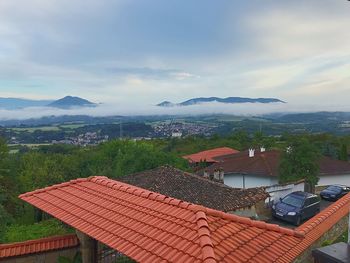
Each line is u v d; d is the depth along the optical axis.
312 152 30.50
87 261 9.79
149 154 40.88
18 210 31.84
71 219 8.77
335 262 7.25
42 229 13.65
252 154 40.59
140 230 7.38
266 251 6.77
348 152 55.91
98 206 9.07
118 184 10.20
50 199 10.28
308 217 23.58
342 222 15.70
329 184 37.16
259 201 23.59
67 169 40.78
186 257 6.12
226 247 6.50
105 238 7.49
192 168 46.16
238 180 36.91
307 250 11.78
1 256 9.38
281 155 32.44
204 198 23.00
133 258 6.58
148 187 25.05
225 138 78.56
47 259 9.96
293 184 29.03
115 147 46.62
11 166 37.41
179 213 7.64
